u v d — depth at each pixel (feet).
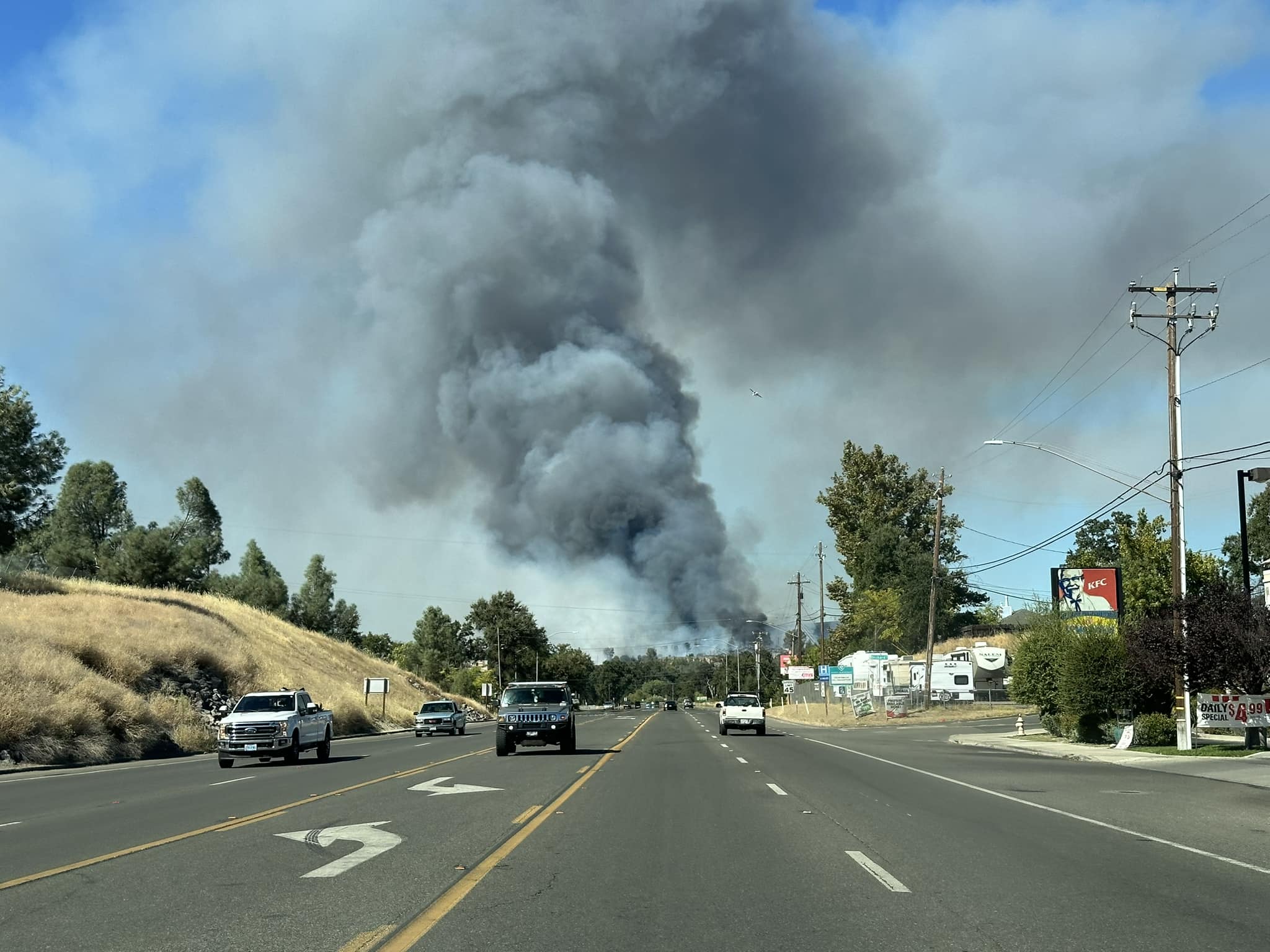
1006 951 24.77
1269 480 116.67
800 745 121.39
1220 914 28.86
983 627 319.68
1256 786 68.95
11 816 53.42
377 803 56.95
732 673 547.49
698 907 29.55
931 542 355.36
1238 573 230.27
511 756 101.76
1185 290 102.37
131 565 256.73
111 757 111.86
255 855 39.01
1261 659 96.84
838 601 364.58
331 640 284.00
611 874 34.86
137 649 158.92
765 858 38.34
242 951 24.57
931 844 41.96
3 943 25.40
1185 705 100.32
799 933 26.53
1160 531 172.55
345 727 187.21
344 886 32.68
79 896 31.30
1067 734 123.85
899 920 27.96
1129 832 46.11
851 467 363.35
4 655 121.29
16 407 186.39
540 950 24.76
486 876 34.32
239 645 202.08
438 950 24.71
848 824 48.26
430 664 392.88
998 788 67.00
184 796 63.41
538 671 460.96
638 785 67.62
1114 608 135.23
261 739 96.89
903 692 251.19
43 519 195.83
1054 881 33.88
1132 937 26.21
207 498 321.32
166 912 28.84
